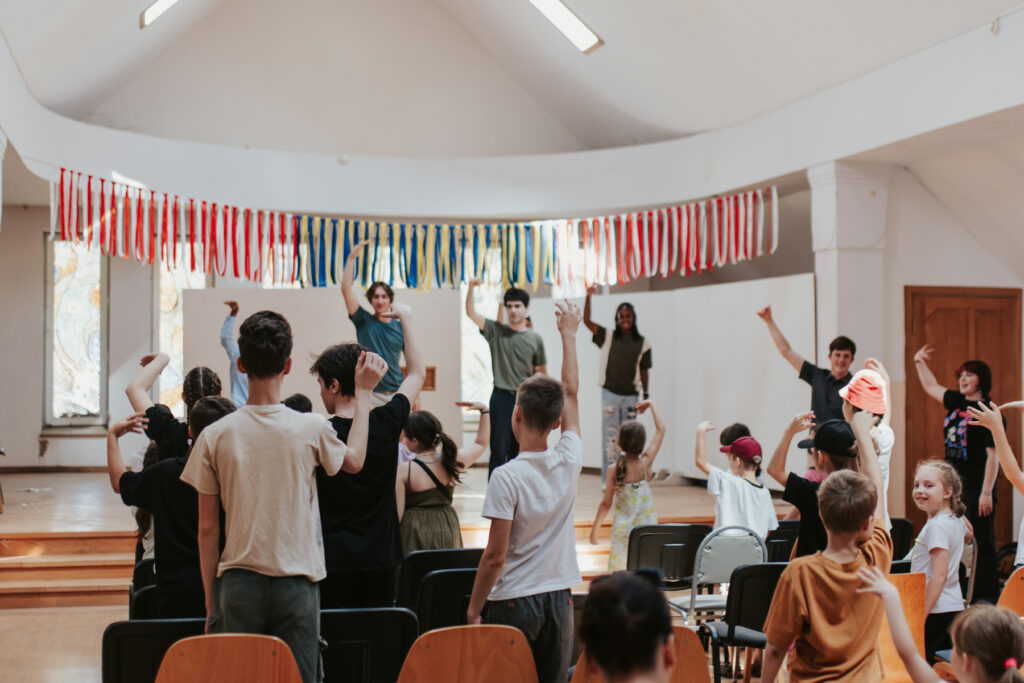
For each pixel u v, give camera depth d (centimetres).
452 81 1115
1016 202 779
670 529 501
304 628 266
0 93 679
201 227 886
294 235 922
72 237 821
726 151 925
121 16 820
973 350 842
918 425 826
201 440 268
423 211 1048
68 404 1086
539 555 303
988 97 650
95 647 546
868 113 758
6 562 657
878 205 810
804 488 345
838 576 279
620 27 880
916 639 358
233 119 1075
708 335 979
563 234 930
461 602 370
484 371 1187
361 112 1110
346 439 315
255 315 274
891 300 823
